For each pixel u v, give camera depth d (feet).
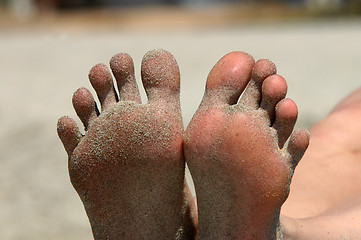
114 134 2.74
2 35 17.17
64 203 4.08
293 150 2.71
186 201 2.83
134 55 10.21
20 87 8.05
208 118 2.70
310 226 2.83
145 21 21.15
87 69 9.29
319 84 7.25
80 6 27.09
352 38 12.30
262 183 2.67
